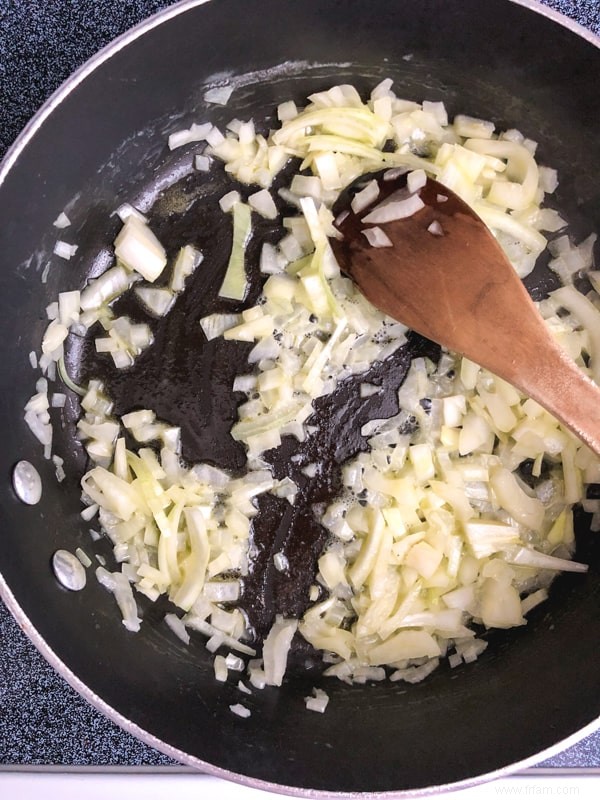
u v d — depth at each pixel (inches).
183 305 11.0
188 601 10.5
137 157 10.9
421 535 10.5
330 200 10.9
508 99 10.8
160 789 10.4
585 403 9.1
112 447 11.0
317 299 10.6
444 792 8.8
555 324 10.8
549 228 11.2
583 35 9.4
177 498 10.7
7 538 9.8
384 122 10.9
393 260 10.1
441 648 10.8
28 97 10.6
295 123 10.9
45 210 10.3
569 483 10.6
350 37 10.4
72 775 10.5
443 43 10.4
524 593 10.8
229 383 10.9
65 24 10.5
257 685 10.7
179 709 10.3
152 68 10.0
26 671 10.7
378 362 11.0
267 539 10.9
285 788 8.8
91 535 10.9
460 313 9.7
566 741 8.9
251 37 10.2
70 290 11.0
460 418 10.8
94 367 11.0
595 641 10.2
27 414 10.7
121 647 10.4
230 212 11.1
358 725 10.4
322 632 10.7
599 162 10.8
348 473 10.8
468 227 9.9
